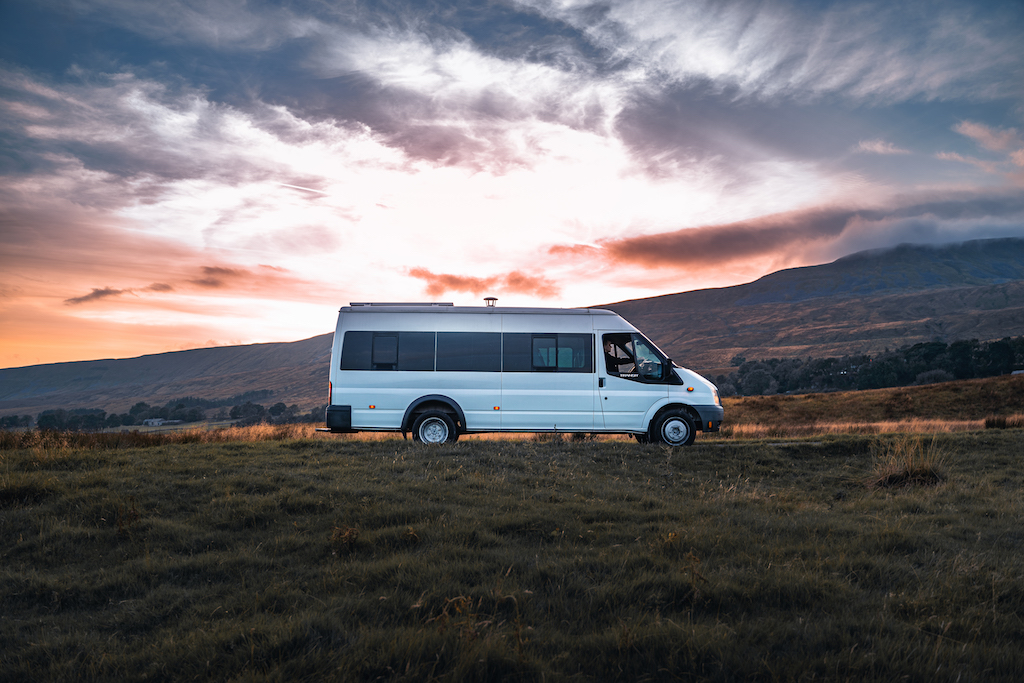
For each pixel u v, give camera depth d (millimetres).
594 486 8906
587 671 3484
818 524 6707
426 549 5645
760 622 4031
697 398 13031
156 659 3680
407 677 3324
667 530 6281
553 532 6184
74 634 4207
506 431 12891
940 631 3996
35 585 5066
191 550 5965
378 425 12750
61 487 7949
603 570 5055
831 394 56250
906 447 11898
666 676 3412
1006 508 7797
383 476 9156
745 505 8164
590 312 13234
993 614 4227
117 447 13930
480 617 4105
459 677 3301
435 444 12094
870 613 4227
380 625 3986
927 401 48750
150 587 5070
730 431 24141
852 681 3326
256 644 3709
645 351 13156
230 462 10336
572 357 13023
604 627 4012
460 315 13070
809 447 12578
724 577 4801
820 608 4305
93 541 6277
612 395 12953
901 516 7438
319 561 5516
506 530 6363
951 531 6621
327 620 4035
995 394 47156
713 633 3754
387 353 12891
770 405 53469
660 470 10656
